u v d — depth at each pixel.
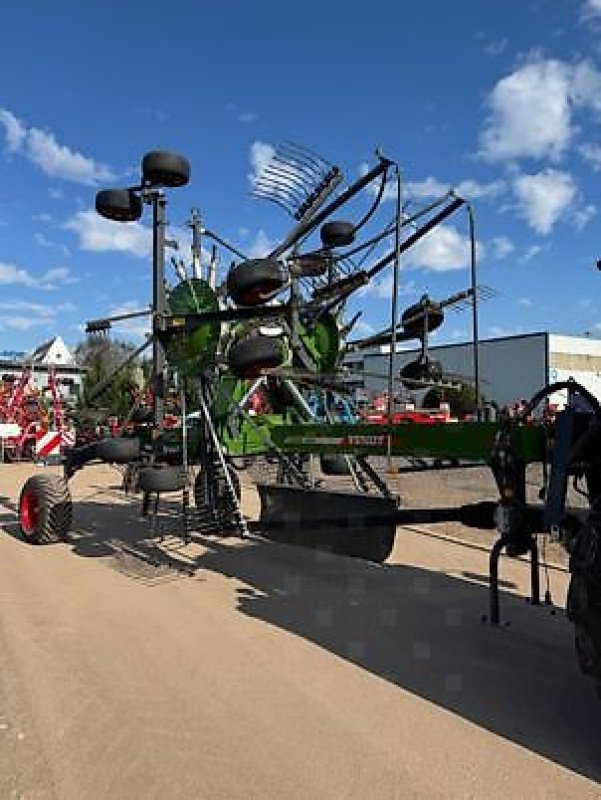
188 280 7.01
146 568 6.39
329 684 3.85
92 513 9.20
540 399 3.83
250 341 5.71
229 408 6.46
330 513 5.85
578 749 3.16
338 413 7.03
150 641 4.51
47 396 21.45
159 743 3.21
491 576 4.79
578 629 3.00
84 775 2.94
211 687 3.81
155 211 7.11
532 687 3.81
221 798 2.78
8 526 8.62
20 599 5.44
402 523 4.99
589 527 3.08
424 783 2.88
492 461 3.93
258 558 6.77
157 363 6.98
